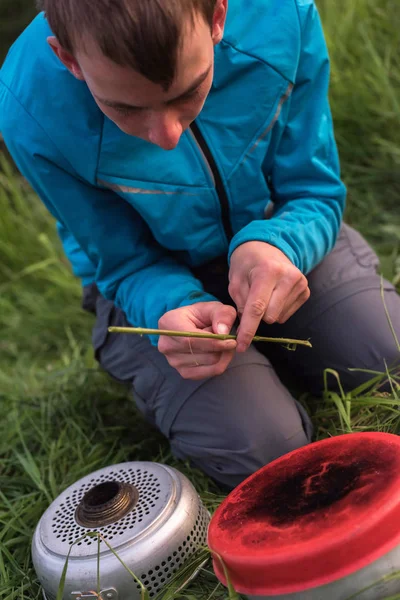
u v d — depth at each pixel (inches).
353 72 94.0
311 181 55.2
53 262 98.3
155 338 51.7
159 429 58.6
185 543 43.5
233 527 38.1
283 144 55.1
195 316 47.1
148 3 33.1
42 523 46.2
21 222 103.5
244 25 49.5
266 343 60.7
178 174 51.1
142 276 54.6
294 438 49.9
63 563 42.4
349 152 91.3
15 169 118.3
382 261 74.9
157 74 34.7
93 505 45.1
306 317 56.7
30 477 59.4
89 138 48.1
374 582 34.1
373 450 39.3
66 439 63.1
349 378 55.9
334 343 55.9
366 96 91.5
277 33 50.2
